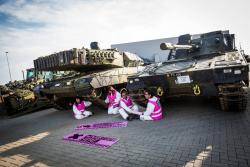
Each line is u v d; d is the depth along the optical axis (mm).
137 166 3936
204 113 6777
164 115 7137
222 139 4605
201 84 6215
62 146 5453
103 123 7051
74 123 7773
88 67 10008
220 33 8289
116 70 9469
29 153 5258
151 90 7094
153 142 4945
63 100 10758
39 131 7336
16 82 22375
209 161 3770
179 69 6758
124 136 5578
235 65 5648
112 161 4254
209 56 7676
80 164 4305
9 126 9117
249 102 7410
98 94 8422
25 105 13195
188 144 4586
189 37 8953
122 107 7215
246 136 4594
